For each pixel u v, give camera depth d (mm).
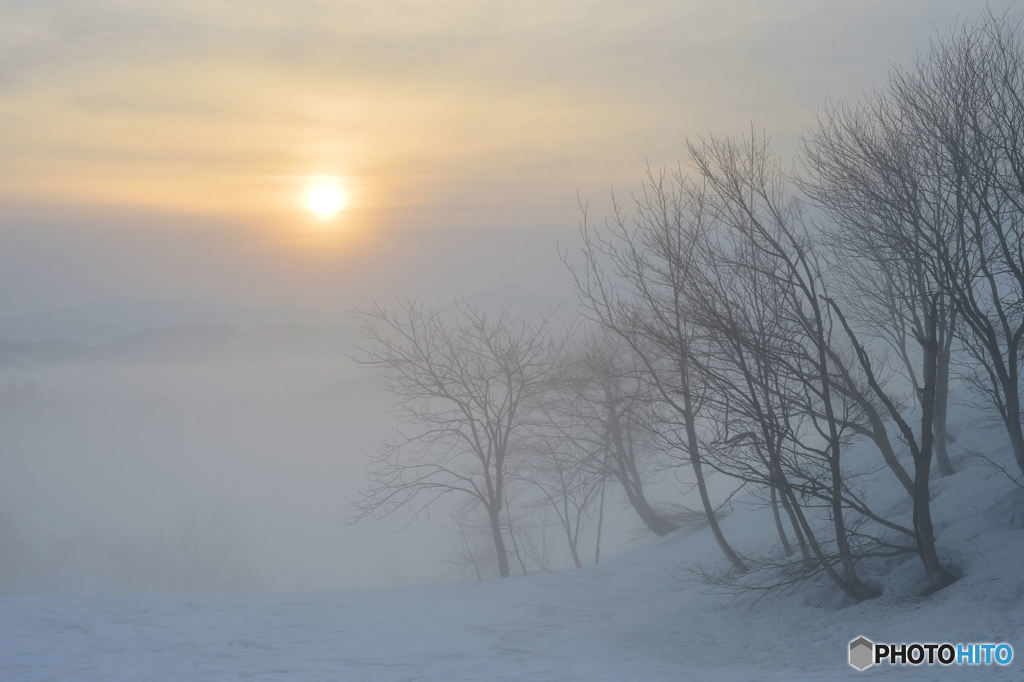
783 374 15133
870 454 23750
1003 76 14188
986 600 12438
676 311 16125
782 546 19359
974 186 14023
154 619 16500
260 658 13391
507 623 17125
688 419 17375
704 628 15383
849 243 17859
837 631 13398
